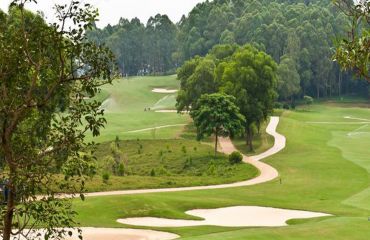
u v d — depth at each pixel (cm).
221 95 7562
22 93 977
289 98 16350
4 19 968
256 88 8519
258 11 19125
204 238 2561
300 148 8375
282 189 5353
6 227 970
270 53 16975
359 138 9544
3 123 957
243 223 3628
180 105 10281
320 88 17562
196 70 10088
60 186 1055
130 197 4041
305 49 16275
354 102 16350
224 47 12369
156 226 3325
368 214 3947
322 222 3130
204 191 5147
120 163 6569
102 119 1030
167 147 8188
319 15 18162
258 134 9700
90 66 980
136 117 11944
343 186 5466
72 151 1011
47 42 950
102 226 3219
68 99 1016
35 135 1009
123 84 17250
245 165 6788
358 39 829
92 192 4753
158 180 5625
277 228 2895
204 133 7506
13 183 962
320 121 11931
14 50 951
